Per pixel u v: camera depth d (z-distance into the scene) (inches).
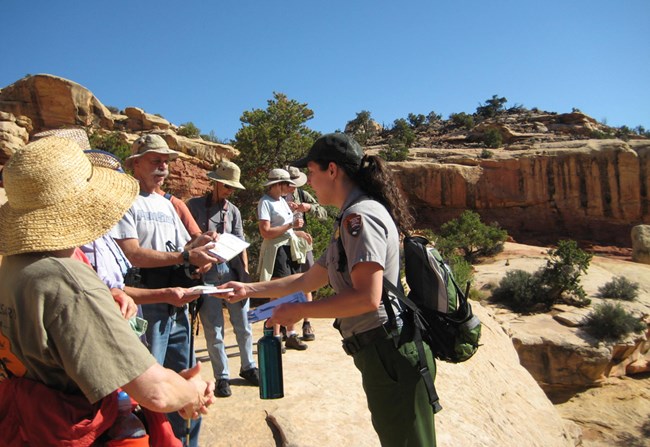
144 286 135.3
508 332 442.0
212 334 182.9
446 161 2102.6
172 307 136.2
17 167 70.7
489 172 1979.6
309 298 226.1
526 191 1943.9
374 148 3102.9
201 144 954.1
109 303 68.7
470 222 1459.2
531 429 228.1
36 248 67.3
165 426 78.5
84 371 64.3
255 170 826.2
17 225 69.5
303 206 252.2
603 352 796.0
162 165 146.7
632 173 1849.2
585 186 1893.5
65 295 65.8
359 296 97.3
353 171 109.1
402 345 102.8
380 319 102.9
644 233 1514.5
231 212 207.0
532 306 960.3
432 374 107.4
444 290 107.2
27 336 66.1
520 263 1274.6
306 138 860.6
